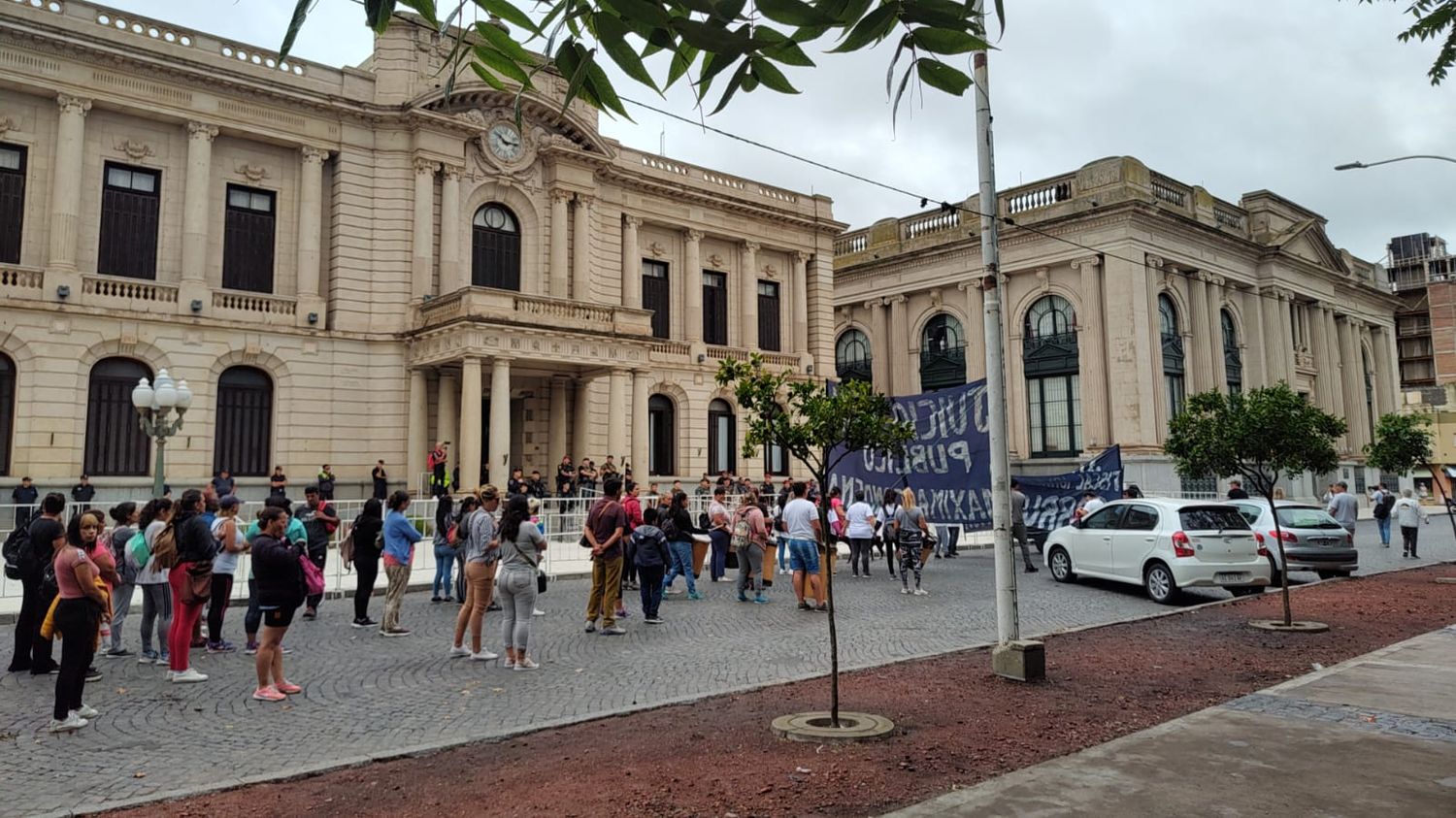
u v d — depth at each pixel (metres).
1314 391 47.38
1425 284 82.31
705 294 39.03
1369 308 55.38
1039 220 38.59
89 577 8.04
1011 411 39.50
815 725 7.64
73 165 24.59
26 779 6.68
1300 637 12.05
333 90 28.92
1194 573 15.62
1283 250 44.03
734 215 39.22
